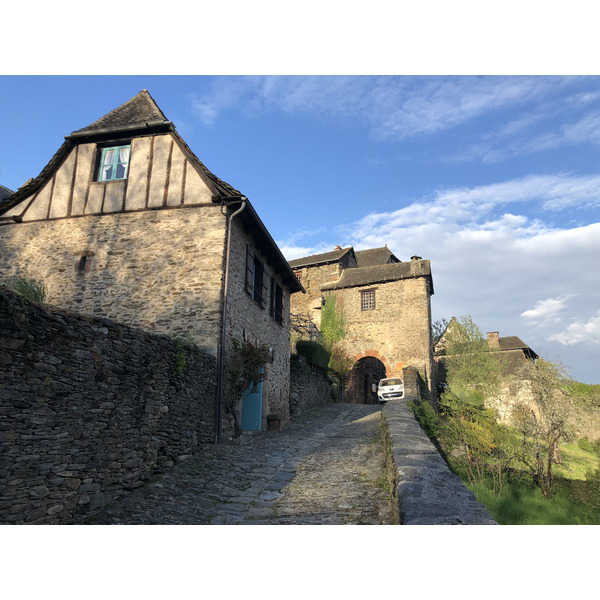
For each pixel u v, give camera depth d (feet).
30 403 14.07
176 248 32.09
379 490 19.03
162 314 30.96
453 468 39.75
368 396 86.63
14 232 35.68
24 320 13.97
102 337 17.76
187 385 24.89
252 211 33.14
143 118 35.42
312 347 56.80
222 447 27.43
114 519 15.81
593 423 52.49
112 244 33.35
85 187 35.04
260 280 39.19
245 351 32.42
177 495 18.90
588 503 36.37
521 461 41.65
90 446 16.56
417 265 73.67
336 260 82.02
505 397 53.93
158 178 33.76
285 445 30.86
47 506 14.34
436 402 70.28
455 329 72.43
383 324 73.26
